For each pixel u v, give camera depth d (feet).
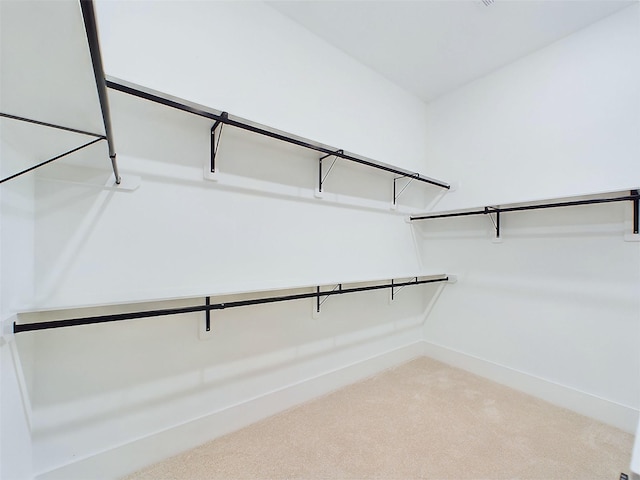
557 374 6.24
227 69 5.14
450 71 7.57
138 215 4.30
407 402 6.17
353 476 4.19
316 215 6.39
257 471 4.26
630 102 5.40
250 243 5.39
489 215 7.48
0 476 2.85
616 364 5.50
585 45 5.93
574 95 6.08
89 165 3.84
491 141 7.50
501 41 6.44
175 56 4.62
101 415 4.04
